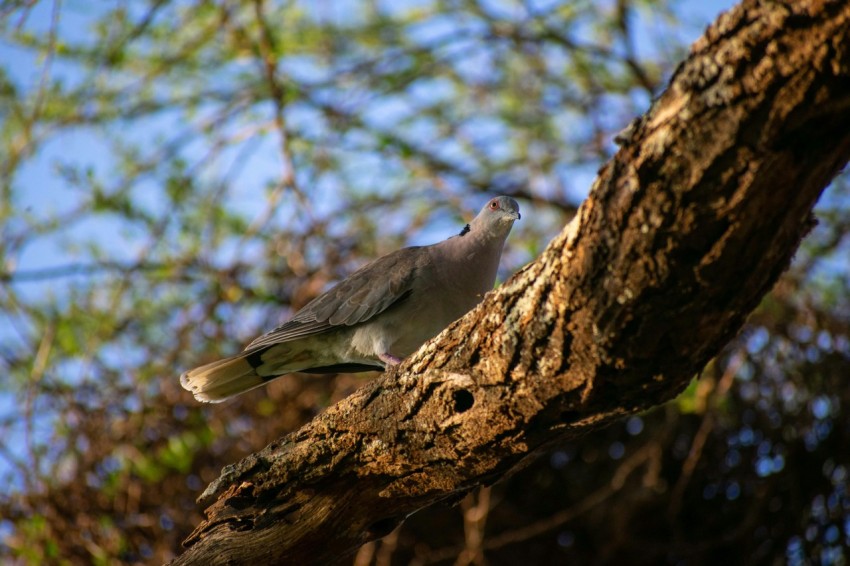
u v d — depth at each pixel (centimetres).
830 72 370
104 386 1252
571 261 454
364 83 1417
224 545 623
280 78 1351
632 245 425
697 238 412
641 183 415
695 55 405
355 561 1191
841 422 1189
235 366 923
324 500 632
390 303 881
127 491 1202
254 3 1280
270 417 1217
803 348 1193
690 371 471
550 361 487
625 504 1209
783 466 1188
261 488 645
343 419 609
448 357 541
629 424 1245
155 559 1187
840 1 360
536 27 1423
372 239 1372
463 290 896
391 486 622
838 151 393
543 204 1408
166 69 1349
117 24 1285
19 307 1305
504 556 1223
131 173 1332
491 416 533
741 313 440
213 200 1319
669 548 1201
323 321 894
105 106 1347
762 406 1197
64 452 1225
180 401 1226
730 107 391
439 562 1206
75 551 1196
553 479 1240
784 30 376
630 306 439
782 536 1193
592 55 1398
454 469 583
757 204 399
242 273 1309
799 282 1215
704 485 1218
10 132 1324
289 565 638
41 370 1174
